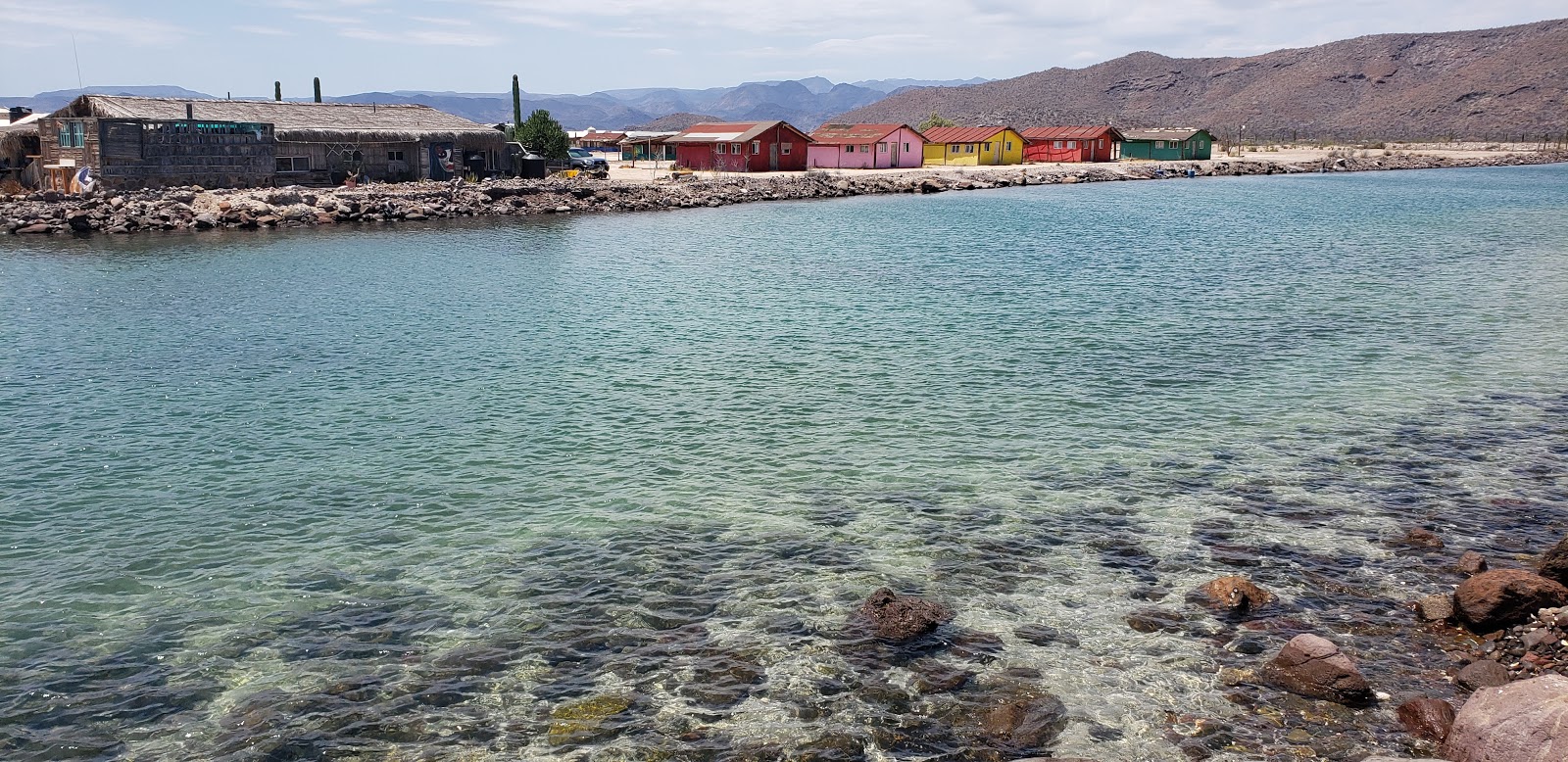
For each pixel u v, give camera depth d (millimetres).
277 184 74125
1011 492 18438
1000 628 13414
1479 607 12867
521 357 28516
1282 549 15781
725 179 97062
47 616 13930
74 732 11320
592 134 153125
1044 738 11000
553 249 53844
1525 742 9430
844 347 29844
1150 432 21828
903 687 12031
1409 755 10453
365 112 82312
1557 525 16578
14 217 58438
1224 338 30938
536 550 15992
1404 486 18547
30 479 19031
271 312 35031
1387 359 28047
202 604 14266
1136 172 128750
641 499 18156
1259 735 10961
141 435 21625
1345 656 11852
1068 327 32625
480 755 10844
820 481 19016
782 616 13812
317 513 17500
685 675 12344
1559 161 171375
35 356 28469
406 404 23953
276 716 11586
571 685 12164
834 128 132875
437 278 43031
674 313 35188
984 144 135000
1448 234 59938
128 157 66875
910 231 63406
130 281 41531
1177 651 12719
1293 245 55125
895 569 15273
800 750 10859
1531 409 23172
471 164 87312
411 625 13648
